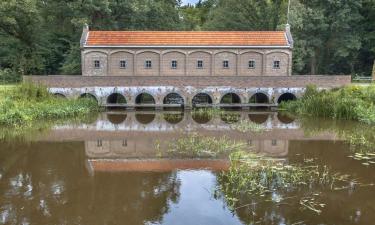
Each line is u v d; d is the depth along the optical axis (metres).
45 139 23.16
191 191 13.77
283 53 45.38
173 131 26.52
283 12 62.19
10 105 30.25
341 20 56.81
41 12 52.00
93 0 50.00
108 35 45.31
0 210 11.81
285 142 22.52
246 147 21.05
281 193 13.65
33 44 54.69
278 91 41.41
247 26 64.44
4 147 20.73
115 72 44.88
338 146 21.41
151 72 45.22
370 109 31.31
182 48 44.94
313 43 58.09
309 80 41.19
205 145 21.45
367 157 18.77
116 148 20.83
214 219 11.44
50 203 12.44
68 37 60.41
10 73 53.34
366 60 63.53
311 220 11.35
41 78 40.00
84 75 43.00
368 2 58.12
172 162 17.77
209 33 46.28
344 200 12.93
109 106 40.62
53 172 15.99
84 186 14.20
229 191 13.79
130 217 11.45
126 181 14.83
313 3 59.84
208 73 45.53
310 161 18.02
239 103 43.81
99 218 11.32
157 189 13.94
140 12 54.19
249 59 45.44
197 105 42.16
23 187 14.00
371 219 11.41
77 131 26.28
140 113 37.75
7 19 46.53
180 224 11.05
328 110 33.41
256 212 11.96
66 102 36.16
